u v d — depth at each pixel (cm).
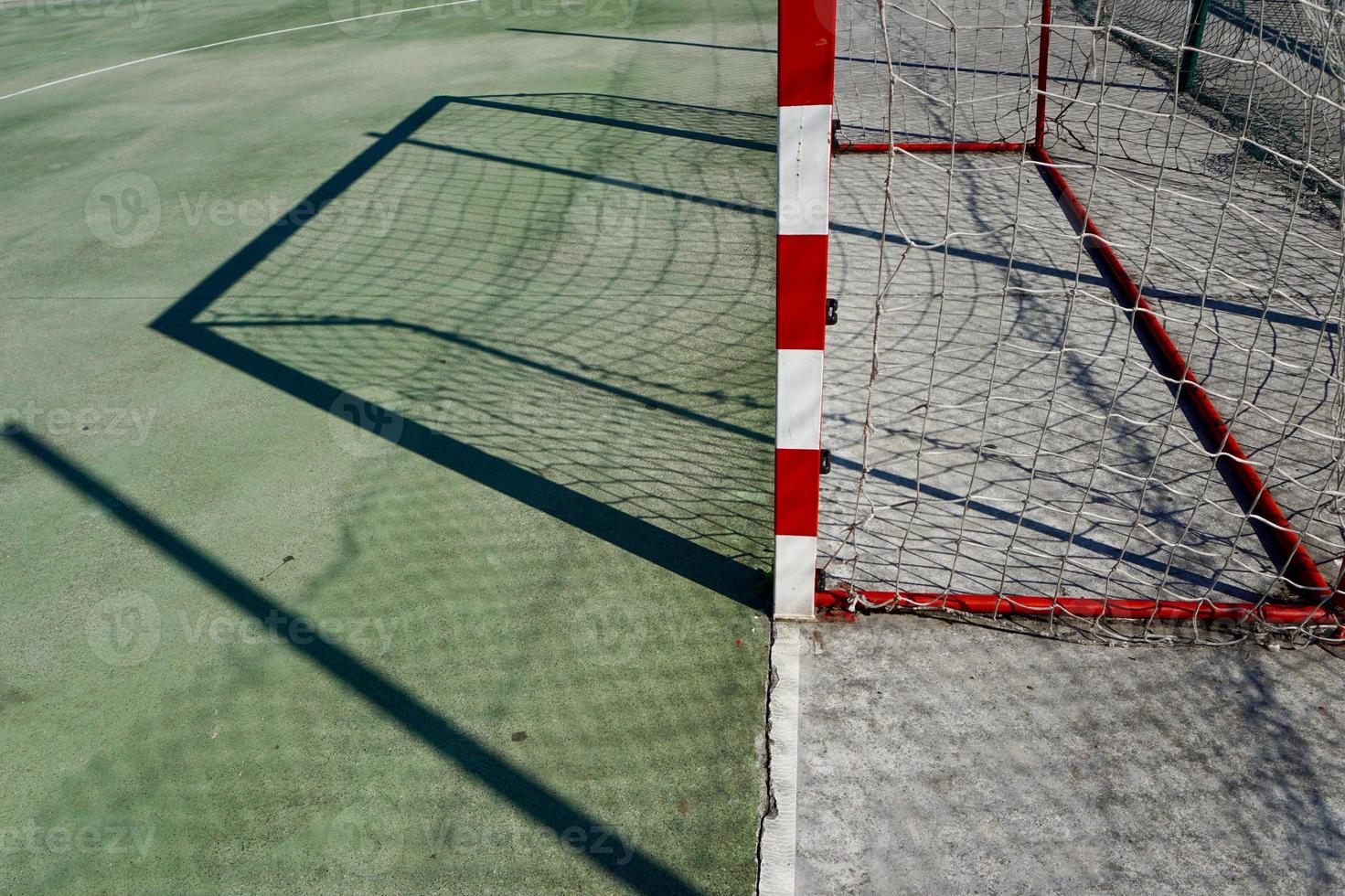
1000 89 824
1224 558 324
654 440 405
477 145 773
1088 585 315
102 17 1437
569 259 575
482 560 345
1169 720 269
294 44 1176
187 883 244
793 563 298
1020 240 553
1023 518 346
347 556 352
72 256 627
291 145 808
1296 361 426
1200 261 516
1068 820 244
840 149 704
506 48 1080
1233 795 248
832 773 260
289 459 410
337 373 473
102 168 791
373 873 242
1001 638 299
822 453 279
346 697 293
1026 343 454
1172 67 825
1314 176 590
